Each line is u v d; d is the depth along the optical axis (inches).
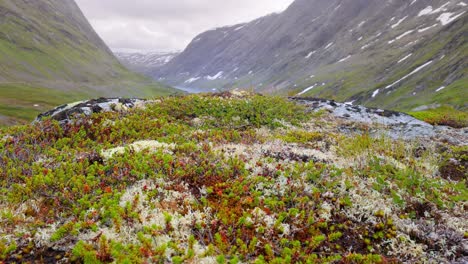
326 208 286.0
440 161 435.2
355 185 324.5
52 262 210.7
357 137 450.3
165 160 335.9
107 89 6914.4
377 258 230.8
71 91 5718.5
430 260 241.0
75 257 210.4
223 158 363.9
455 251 249.0
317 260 226.8
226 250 230.1
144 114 559.8
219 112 618.2
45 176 294.4
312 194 303.7
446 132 626.8
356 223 280.4
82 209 260.5
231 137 479.5
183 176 320.8
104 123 501.4
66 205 270.4
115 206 249.6
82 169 322.3
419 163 398.6
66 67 7362.2
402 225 276.1
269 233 249.3
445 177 401.4
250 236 244.7
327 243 254.8
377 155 411.5
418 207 299.9
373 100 5123.0
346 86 6245.1
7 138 429.4
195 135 472.4
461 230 270.2
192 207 272.8
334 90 6338.6
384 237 264.7
